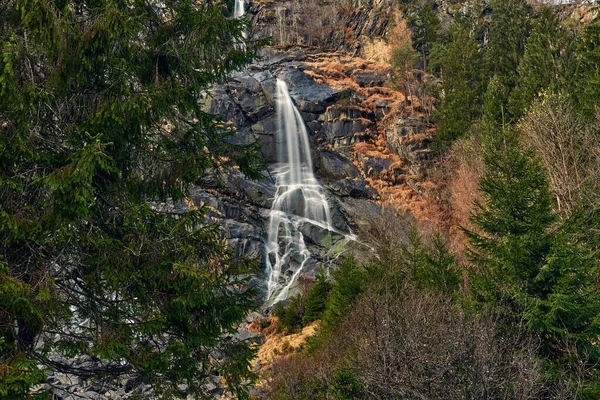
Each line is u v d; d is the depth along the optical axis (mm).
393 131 48156
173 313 8414
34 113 7625
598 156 20172
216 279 8633
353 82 55094
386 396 9422
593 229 12234
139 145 8922
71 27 7859
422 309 11750
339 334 18906
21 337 7703
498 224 11781
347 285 21469
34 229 7207
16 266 7434
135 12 9062
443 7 68188
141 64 9336
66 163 7730
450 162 40812
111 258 7973
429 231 34156
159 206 9789
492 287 11188
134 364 8242
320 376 15141
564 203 19969
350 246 38312
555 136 21734
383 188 43594
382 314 12016
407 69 52719
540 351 10422
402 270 19297
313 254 38750
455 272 16547
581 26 46812
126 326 8031
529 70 38031
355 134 48500
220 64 9797
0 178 6988
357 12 71000
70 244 7867
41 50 7547
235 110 46625
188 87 9422
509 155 12125
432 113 48500
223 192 40531
